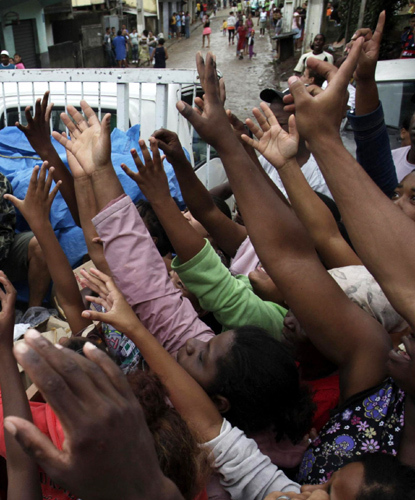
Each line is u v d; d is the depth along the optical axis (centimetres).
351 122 193
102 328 175
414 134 270
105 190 141
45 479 110
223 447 111
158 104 362
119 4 2253
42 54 1669
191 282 154
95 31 1988
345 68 84
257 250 117
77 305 182
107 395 56
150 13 2681
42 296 291
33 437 55
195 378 127
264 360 121
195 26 3312
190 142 413
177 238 152
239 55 1988
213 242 235
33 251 282
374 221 79
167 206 152
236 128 171
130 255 140
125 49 1975
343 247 157
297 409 124
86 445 54
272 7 2653
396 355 101
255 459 111
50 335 218
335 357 122
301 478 120
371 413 115
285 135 119
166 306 141
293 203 131
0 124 421
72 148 145
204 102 118
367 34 172
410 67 467
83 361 56
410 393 99
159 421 92
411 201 178
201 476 96
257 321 156
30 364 52
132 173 150
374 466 86
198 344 132
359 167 83
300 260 116
